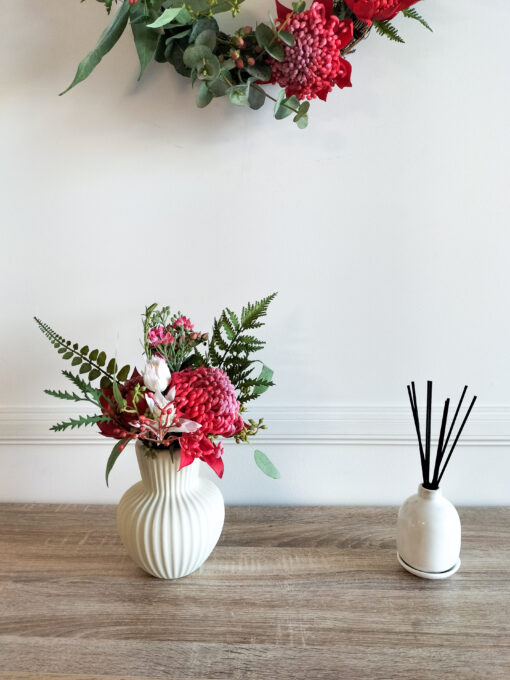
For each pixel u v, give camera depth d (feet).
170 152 3.61
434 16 3.43
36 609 2.94
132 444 3.98
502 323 3.77
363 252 3.70
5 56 3.51
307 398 3.91
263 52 3.14
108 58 3.51
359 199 3.64
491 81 3.49
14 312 3.84
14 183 3.67
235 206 3.67
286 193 3.64
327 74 3.05
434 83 3.50
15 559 3.35
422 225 3.66
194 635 2.76
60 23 3.48
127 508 3.10
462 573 3.22
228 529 3.66
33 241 3.74
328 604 2.97
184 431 2.73
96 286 3.79
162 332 3.05
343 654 2.64
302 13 3.03
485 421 3.86
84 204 3.69
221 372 2.90
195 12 3.07
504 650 2.67
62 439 3.96
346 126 3.56
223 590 3.08
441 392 3.87
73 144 3.62
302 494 4.04
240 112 3.56
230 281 3.76
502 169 3.58
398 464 3.98
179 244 3.73
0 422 3.94
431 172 3.59
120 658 2.63
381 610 2.93
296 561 3.33
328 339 3.82
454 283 3.73
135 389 2.74
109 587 3.11
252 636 2.75
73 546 3.49
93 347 3.88
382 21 3.19
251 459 3.99
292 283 3.75
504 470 3.96
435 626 2.81
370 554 3.40
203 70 3.07
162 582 3.15
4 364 3.91
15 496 4.08
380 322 3.79
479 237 3.66
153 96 3.55
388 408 3.87
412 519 3.16
